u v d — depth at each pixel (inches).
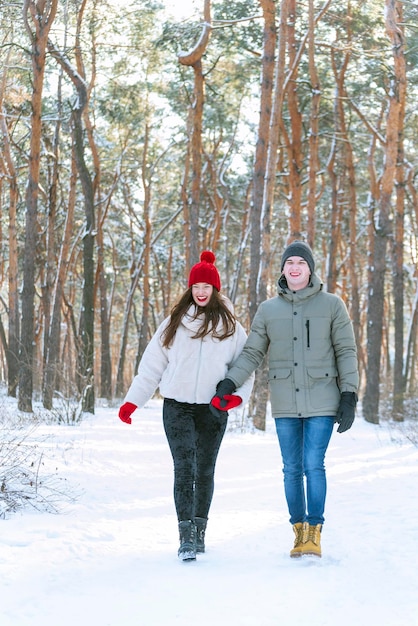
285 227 1470.2
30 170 710.5
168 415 209.6
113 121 1114.1
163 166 1482.5
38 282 1558.8
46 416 633.6
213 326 210.1
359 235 1481.3
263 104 768.3
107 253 1695.4
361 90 1021.2
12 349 929.5
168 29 891.4
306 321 208.4
